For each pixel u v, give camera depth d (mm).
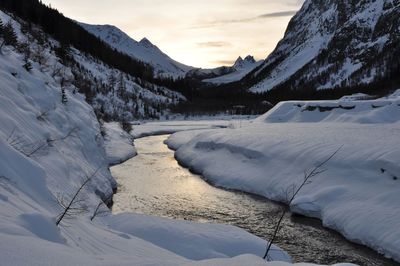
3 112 11516
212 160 26969
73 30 133375
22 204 6820
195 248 11203
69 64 84875
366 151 19375
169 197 20219
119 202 18922
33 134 12531
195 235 11844
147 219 12742
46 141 13297
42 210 7391
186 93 167000
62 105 19016
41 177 8930
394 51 170375
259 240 12359
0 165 7871
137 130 61656
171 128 67625
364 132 28781
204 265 4711
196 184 23328
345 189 17531
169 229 12109
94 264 4070
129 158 32406
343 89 150125
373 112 41750
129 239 9133
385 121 39844
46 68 23578
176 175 25828
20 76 16375
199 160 27938
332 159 19984
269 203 19406
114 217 12930
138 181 23625
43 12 117688
